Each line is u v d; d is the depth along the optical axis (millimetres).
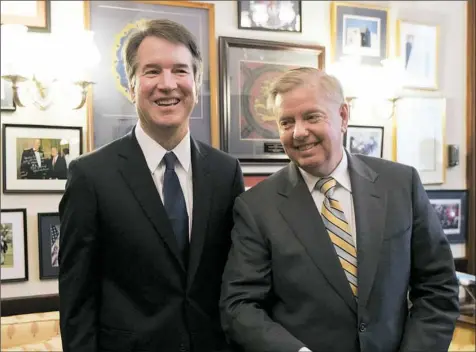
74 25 1985
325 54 2316
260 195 1231
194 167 1293
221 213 1295
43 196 1976
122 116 2045
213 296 1280
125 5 2045
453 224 2600
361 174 1208
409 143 2500
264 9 2240
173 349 1189
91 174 1184
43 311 1957
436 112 2564
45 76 1953
